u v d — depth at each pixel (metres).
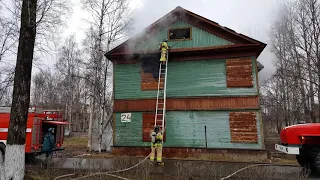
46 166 9.75
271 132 38.16
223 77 12.79
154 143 10.75
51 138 11.36
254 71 12.47
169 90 13.33
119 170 8.55
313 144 8.82
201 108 12.79
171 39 13.73
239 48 12.56
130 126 13.54
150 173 8.73
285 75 21.92
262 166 10.12
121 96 13.92
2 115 11.30
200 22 13.43
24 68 7.51
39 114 11.70
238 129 12.21
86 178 7.77
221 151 12.15
